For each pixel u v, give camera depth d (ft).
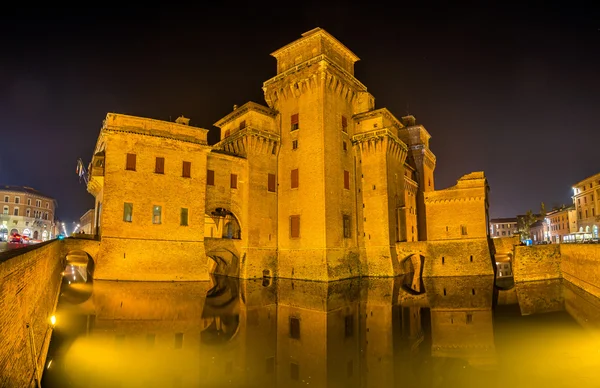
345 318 86.84
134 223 127.65
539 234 439.63
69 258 197.47
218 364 56.59
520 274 147.74
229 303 102.58
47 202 368.89
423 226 216.54
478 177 168.76
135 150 130.52
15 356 34.04
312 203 152.15
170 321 80.64
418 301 109.09
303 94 161.68
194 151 142.31
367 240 166.50
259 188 160.56
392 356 61.46
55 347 61.11
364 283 144.77
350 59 181.68
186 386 47.73
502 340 69.72
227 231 181.27
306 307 98.78
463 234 165.48
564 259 143.64
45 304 60.08
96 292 108.06
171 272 131.44
